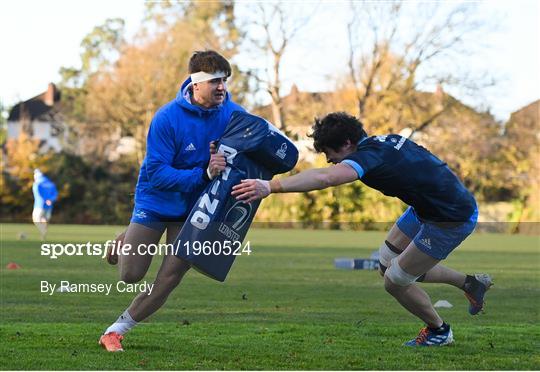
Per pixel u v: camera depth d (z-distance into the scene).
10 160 122.50
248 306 27.61
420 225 18.50
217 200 17.33
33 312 25.06
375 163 16.53
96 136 135.62
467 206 17.48
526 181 114.50
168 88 133.00
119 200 121.69
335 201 96.19
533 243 77.81
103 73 140.62
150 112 133.38
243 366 15.95
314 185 15.81
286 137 17.69
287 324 22.52
